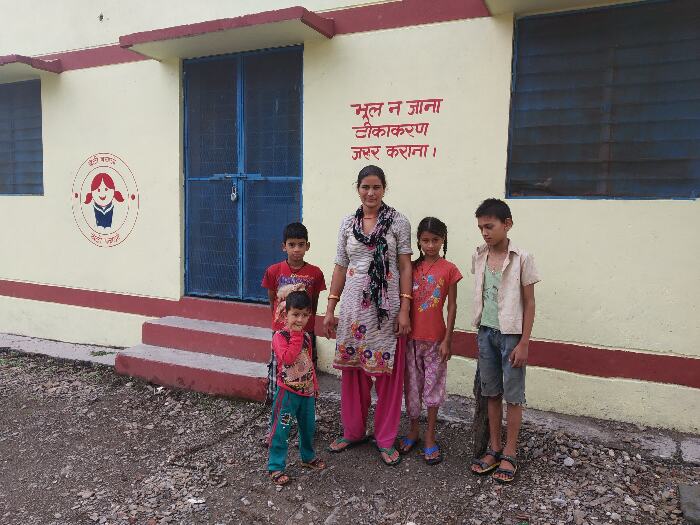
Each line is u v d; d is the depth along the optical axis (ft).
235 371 14.25
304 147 15.37
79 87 19.12
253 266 16.89
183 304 17.79
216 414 13.39
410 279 10.51
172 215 17.70
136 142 18.15
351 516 9.22
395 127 14.12
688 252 11.54
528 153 12.88
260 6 15.85
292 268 11.68
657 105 11.76
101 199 19.06
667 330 11.84
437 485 10.05
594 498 9.52
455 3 13.21
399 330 10.44
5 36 20.63
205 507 9.54
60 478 10.66
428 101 13.67
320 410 13.29
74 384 15.69
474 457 10.71
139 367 15.58
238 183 16.76
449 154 13.55
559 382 12.79
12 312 21.62
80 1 18.81
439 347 10.58
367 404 11.35
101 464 11.18
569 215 12.39
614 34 11.98
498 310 9.87
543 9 12.35
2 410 14.07
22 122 20.90
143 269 18.45
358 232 10.51
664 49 11.64
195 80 17.19
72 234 19.85
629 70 11.93
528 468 10.51
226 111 16.83
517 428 10.05
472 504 9.46
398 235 10.44
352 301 10.61
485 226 9.72
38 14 19.79
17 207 21.04
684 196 11.65
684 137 11.59
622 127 12.06
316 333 15.57
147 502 9.73
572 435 11.67
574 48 12.31
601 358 12.42
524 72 12.76
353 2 14.40
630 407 12.25
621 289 12.12
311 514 9.30
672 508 9.17
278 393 10.20
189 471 10.79
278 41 15.19
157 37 15.16
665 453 10.93
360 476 10.40
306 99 15.23
